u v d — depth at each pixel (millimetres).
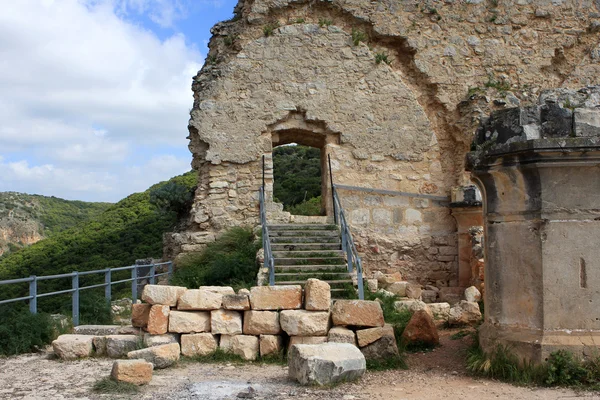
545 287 6070
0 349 8062
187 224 15539
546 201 6133
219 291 8344
